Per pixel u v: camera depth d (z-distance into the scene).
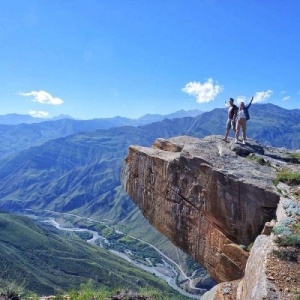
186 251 28.03
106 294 27.52
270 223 21.09
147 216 31.48
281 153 31.44
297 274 15.23
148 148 33.16
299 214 20.02
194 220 26.97
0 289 26.98
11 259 175.88
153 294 28.78
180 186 27.94
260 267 16.12
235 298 18.80
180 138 33.72
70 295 27.12
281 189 23.45
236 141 31.09
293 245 17.11
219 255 24.98
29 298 26.30
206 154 27.69
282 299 13.83
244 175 24.83
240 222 24.11
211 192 25.61
